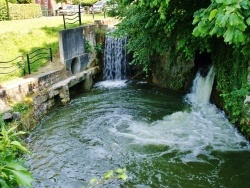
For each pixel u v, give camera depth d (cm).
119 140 1019
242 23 359
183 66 1477
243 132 995
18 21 2081
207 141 987
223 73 1127
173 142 991
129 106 1323
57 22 2058
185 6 981
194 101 1358
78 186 784
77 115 1240
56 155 938
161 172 835
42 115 1208
